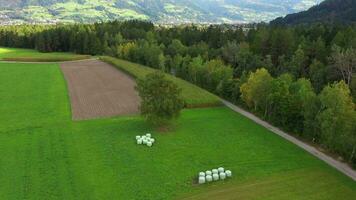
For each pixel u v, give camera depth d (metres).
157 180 53.41
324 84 103.88
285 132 74.69
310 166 58.22
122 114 84.88
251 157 61.38
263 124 79.50
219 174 54.38
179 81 118.12
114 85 114.31
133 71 129.88
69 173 55.06
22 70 141.50
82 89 109.12
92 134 70.88
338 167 58.34
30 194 49.25
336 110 64.50
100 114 84.69
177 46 163.75
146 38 195.88
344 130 60.72
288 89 80.88
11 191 49.88
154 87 71.50
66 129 73.75
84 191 50.19
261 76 84.12
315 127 67.81
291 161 60.03
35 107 90.00
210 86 113.12
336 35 130.12
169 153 62.53
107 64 156.62
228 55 144.12
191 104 91.75
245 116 85.44
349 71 103.31
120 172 55.66
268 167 57.72
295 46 134.88
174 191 50.53
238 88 97.25
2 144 65.56
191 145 66.12
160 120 72.12
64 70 141.62
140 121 78.69
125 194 49.66
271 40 140.62
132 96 100.88
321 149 65.81
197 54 152.00
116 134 70.94
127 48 174.12
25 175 54.25
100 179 53.44
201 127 76.00
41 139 68.12
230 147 65.50
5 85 114.12
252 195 49.56
